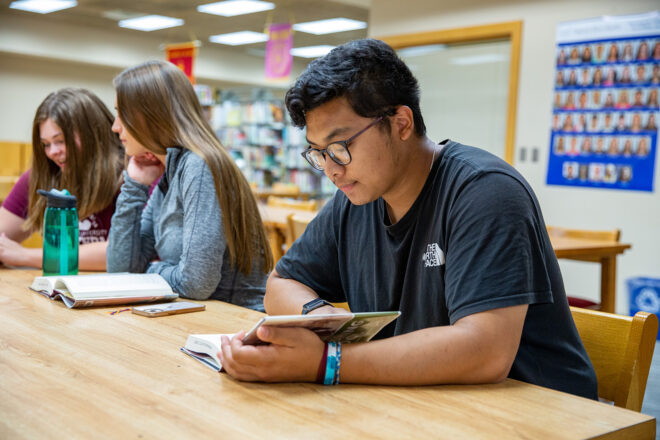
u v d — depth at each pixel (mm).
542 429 796
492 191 1043
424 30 6395
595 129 5355
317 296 1384
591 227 5426
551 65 5570
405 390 938
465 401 895
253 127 10438
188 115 1845
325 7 8398
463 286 1008
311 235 1459
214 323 1343
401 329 1256
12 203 2385
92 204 2184
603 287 3510
